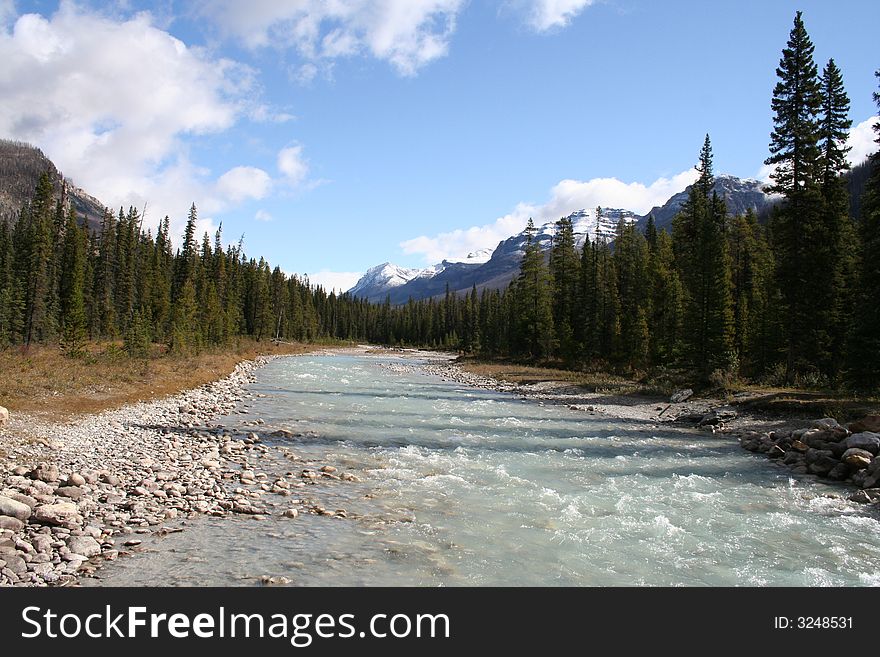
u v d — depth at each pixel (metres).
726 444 23.00
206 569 8.80
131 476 13.71
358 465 16.77
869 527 12.12
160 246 93.31
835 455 17.97
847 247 37.31
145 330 44.25
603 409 33.69
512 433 24.16
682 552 10.43
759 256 53.69
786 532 11.73
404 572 9.06
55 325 61.47
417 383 49.44
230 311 88.25
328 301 179.62
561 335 69.50
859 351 28.98
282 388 40.31
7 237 74.31
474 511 12.49
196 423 23.08
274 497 12.97
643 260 63.03
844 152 35.97
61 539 9.43
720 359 38.91
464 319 134.38
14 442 15.54
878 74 28.33
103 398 25.48
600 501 13.71
